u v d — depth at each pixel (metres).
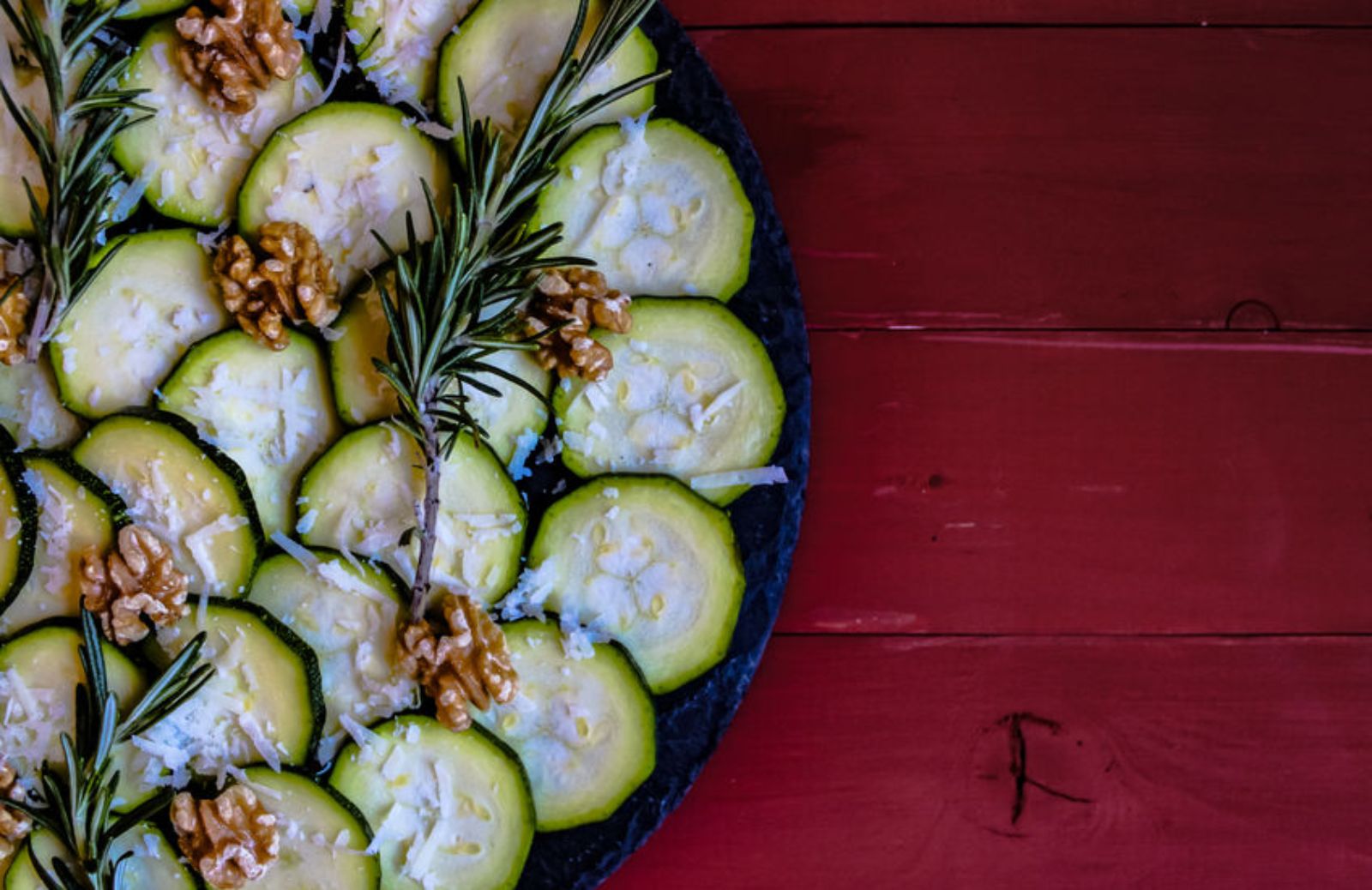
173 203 0.69
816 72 0.74
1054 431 0.74
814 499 0.73
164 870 0.68
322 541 0.69
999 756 0.73
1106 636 0.74
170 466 0.68
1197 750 0.74
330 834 0.68
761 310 0.71
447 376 0.67
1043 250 0.74
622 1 0.67
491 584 0.69
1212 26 0.74
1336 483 0.74
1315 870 0.74
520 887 0.70
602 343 0.70
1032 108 0.74
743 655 0.70
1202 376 0.74
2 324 0.67
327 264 0.69
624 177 0.70
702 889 0.73
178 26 0.68
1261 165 0.74
